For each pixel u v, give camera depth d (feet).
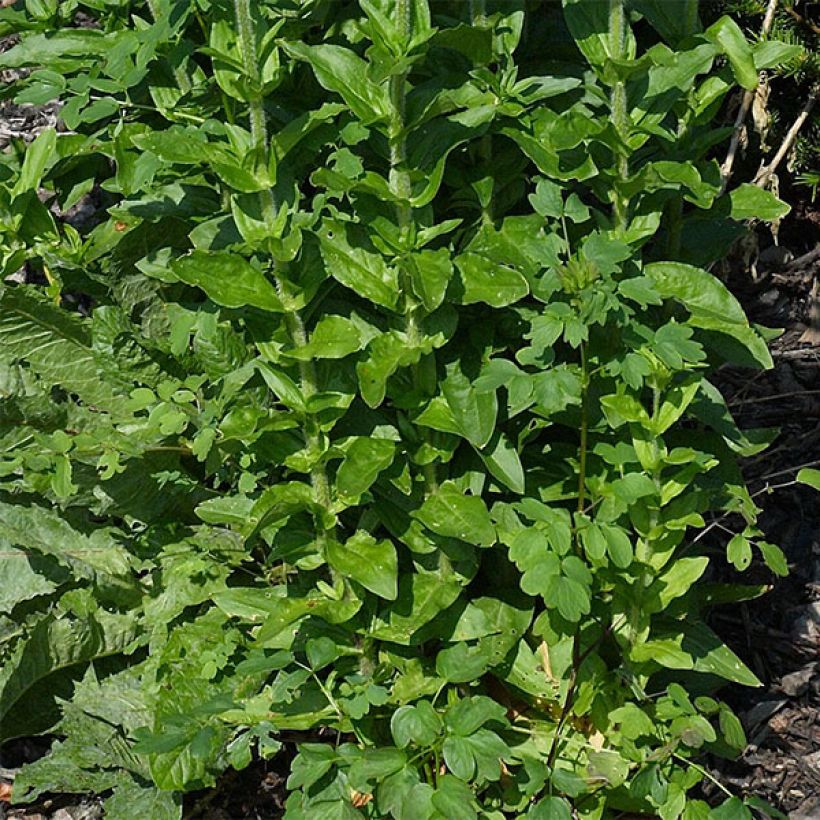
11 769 6.28
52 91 5.86
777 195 7.84
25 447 6.15
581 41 5.58
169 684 5.92
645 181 5.55
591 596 5.80
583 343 5.66
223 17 5.61
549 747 5.86
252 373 5.83
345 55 5.45
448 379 5.65
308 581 5.87
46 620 6.08
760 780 6.23
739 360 5.81
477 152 5.78
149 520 6.23
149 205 5.94
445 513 5.63
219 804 6.14
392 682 5.87
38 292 6.06
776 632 6.68
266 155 5.46
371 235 5.49
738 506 5.90
